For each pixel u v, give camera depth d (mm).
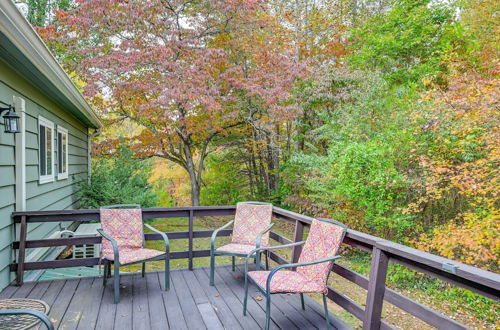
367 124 7031
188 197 13312
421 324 4461
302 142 10625
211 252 3410
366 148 5953
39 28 8047
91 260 3549
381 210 5891
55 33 7977
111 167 8484
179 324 2541
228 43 9305
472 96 5047
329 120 8188
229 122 10172
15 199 3475
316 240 2805
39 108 4461
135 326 2496
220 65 9383
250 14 8805
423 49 9375
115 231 3473
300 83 9445
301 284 2518
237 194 12523
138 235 3555
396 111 6719
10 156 3355
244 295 2971
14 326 2051
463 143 4984
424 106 5703
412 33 9258
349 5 11906
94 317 2629
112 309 2783
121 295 3098
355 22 11953
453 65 6301
